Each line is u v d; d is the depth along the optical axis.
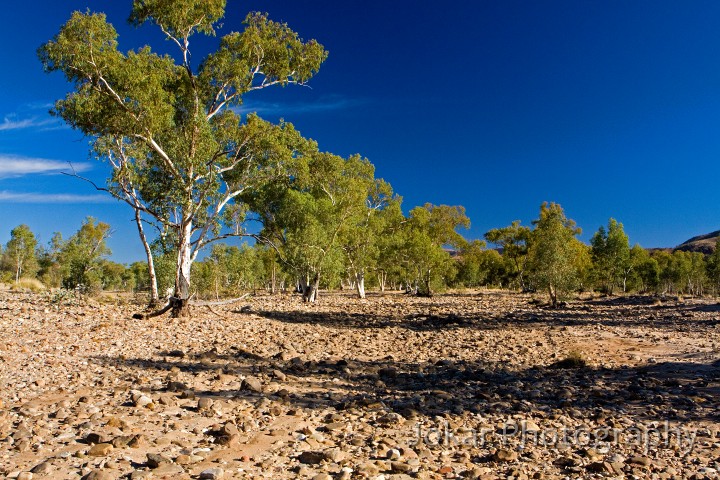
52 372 10.85
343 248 48.44
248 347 16.52
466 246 79.38
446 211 72.69
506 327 24.19
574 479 5.52
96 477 4.91
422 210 69.94
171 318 22.72
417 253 60.72
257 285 76.50
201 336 18.64
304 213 40.53
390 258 63.16
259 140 23.84
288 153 25.69
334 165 43.31
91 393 9.11
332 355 15.58
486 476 5.47
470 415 8.43
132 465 5.51
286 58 23.58
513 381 11.54
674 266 75.31
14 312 21.28
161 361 12.95
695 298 39.84
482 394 9.82
